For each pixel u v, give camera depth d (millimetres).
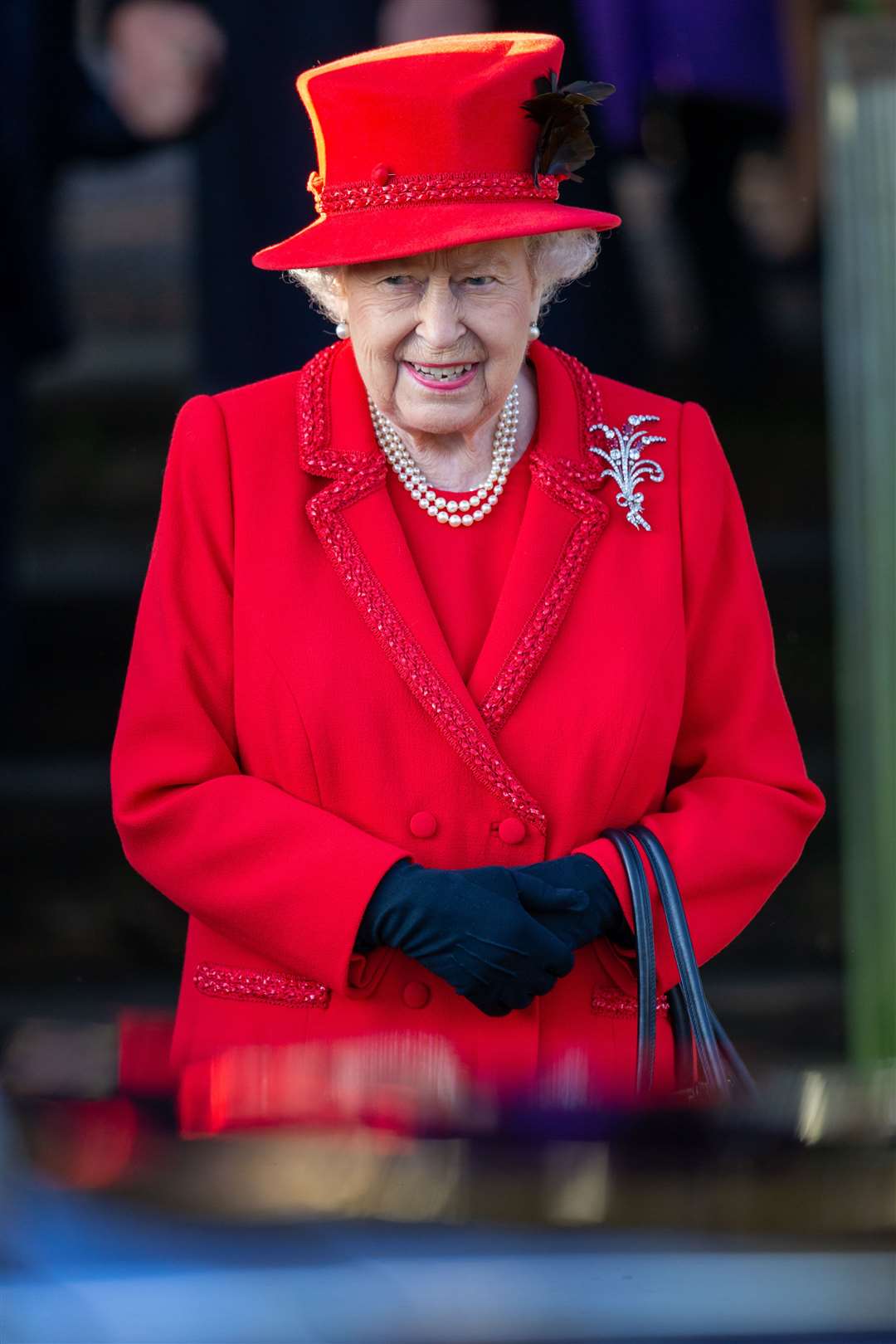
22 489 21438
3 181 17828
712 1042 8156
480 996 8117
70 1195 4953
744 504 24219
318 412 9094
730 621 9172
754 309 25625
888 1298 4641
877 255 16688
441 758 8570
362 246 8023
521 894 8188
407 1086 5938
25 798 20312
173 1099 5586
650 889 8508
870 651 16781
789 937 18906
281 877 8367
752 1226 4840
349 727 8523
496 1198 4949
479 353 8359
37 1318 4621
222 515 8859
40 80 17344
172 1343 4582
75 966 18688
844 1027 17156
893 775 16672
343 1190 4996
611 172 18344
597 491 9031
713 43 18344
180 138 17000
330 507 8766
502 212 8055
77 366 26578
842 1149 5152
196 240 17406
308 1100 5684
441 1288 4645
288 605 8656
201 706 8742
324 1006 8664
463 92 8195
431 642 8594
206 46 16734
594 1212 4906
